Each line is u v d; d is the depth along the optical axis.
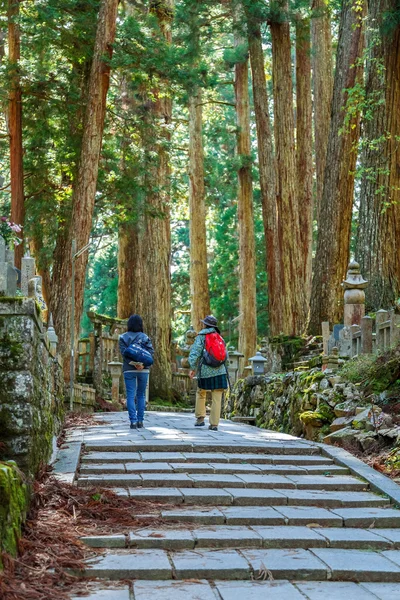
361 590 5.09
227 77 38.84
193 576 5.27
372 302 18.52
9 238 8.55
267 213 30.30
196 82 23.14
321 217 22.52
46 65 23.70
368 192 19.09
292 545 6.07
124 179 25.59
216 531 6.27
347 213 22.23
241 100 35.78
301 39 28.81
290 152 27.09
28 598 4.48
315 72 31.62
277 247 29.94
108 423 14.18
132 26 21.42
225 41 40.09
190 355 12.64
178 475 8.16
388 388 11.38
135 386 12.38
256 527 6.50
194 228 35.69
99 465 8.59
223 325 47.94
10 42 24.39
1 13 23.98
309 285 31.56
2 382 6.34
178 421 14.98
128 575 5.22
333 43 32.56
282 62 27.06
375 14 18.62
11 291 7.48
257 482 7.93
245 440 10.52
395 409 10.52
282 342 22.27
